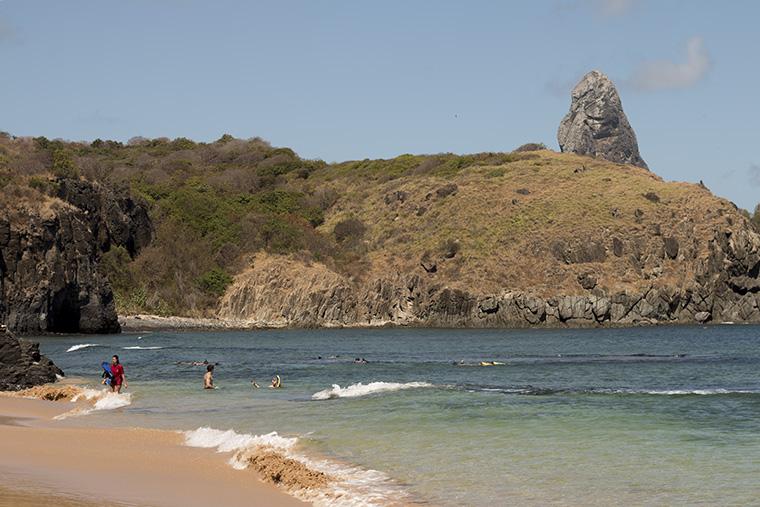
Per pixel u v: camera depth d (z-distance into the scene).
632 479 20.92
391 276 151.62
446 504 18.58
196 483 20.25
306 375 53.97
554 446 25.44
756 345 89.81
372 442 26.44
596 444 25.70
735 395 39.34
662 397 38.75
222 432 27.45
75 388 41.53
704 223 151.38
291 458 22.78
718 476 21.12
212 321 141.62
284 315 146.88
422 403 36.28
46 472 20.92
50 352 78.25
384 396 39.44
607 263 148.38
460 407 34.81
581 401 36.94
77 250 121.00
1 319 111.00
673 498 19.03
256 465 21.89
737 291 145.62
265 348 88.75
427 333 125.31
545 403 36.16
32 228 115.38
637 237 151.38
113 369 41.19
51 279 115.56
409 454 24.38
